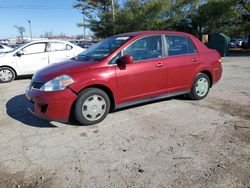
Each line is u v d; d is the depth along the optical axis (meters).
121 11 35.72
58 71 4.70
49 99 4.44
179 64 5.71
